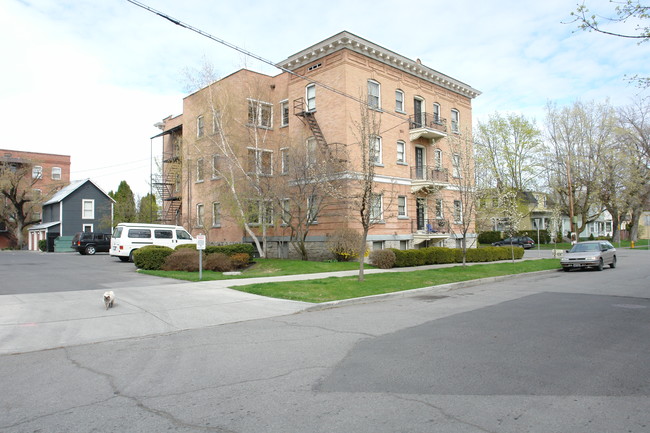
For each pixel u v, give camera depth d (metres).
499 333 7.75
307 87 25.83
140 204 42.97
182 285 13.90
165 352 6.84
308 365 5.98
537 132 40.09
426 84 28.89
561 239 51.53
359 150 23.58
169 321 9.09
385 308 10.92
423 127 26.86
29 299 11.16
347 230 22.05
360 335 7.79
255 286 13.32
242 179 23.48
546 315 9.49
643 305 10.77
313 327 8.58
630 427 3.96
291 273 17.86
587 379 5.26
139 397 4.87
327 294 12.30
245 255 19.72
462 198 21.19
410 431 3.91
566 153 43.22
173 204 35.97
